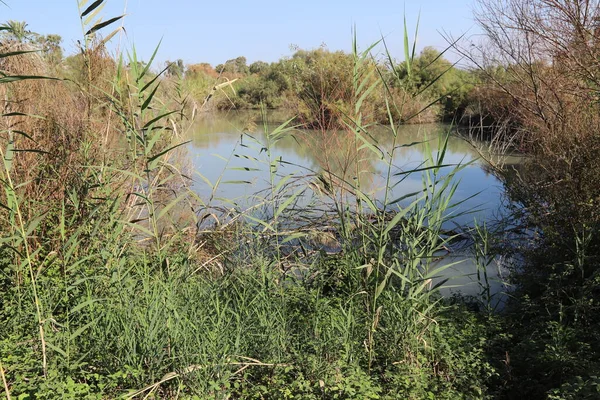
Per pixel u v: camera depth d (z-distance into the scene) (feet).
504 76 38.27
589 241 20.49
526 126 35.06
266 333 14.43
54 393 12.01
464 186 43.37
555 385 14.55
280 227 23.45
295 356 14.08
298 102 27.50
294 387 12.98
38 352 13.76
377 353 15.12
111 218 16.02
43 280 16.74
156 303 13.60
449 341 16.15
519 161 40.93
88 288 15.39
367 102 24.85
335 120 23.56
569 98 32.71
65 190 20.44
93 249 18.53
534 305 18.53
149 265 18.75
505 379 15.37
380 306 14.62
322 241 23.57
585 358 14.98
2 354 13.60
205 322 14.57
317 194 24.62
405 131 53.36
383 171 42.57
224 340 13.67
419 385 13.38
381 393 13.41
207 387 12.56
